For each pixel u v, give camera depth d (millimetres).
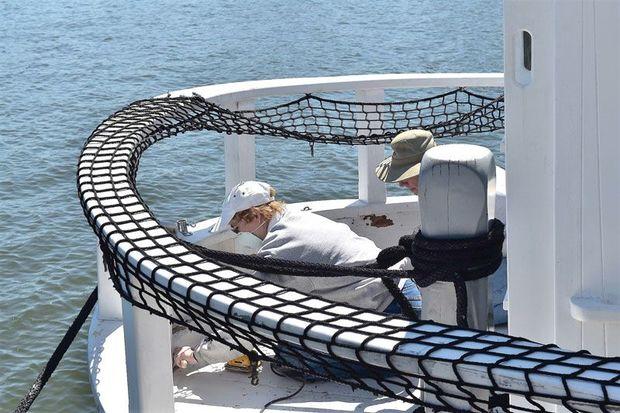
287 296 2223
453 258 2420
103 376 3881
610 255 2525
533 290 2701
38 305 8930
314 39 32375
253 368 3920
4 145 15477
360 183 5434
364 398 3771
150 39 31750
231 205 3953
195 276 2355
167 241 2580
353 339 1999
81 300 9070
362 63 28094
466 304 2441
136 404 3023
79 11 41094
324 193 12758
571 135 2498
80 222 11445
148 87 22531
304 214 3961
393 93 15383
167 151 14297
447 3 43219
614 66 2424
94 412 6410
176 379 4074
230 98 4840
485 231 2449
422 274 2479
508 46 2572
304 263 2807
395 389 3770
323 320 2080
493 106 5105
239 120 4320
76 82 22375
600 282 2549
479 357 1876
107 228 2664
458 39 31469
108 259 2713
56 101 19688
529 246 2674
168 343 3016
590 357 1857
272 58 28625
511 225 2680
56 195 12688
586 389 1735
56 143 15633
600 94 2449
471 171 2387
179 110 4062
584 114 2473
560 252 2566
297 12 41969
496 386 1838
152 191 12719
